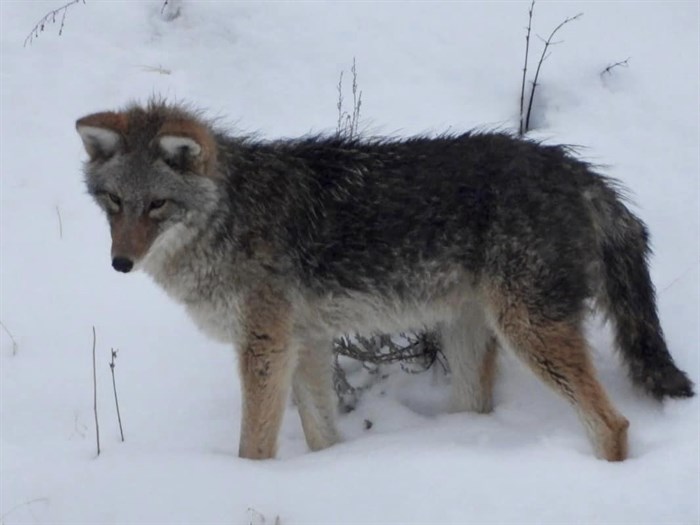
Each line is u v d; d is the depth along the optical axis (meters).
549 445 11.95
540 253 12.21
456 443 12.21
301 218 12.79
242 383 12.74
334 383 14.09
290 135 17.39
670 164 16.39
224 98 18.30
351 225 12.77
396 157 13.01
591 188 12.92
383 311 13.05
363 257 12.79
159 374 14.36
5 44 19.64
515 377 13.91
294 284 12.73
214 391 14.09
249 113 17.95
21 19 20.20
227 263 12.50
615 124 17.08
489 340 13.34
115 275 15.96
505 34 18.61
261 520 10.84
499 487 11.08
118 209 12.10
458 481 11.19
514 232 12.30
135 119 12.30
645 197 15.88
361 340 14.48
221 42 19.28
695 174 16.23
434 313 13.04
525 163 12.63
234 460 11.95
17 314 15.23
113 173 11.99
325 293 12.88
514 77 17.94
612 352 13.85
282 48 18.95
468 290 12.84
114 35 19.64
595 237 12.77
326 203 12.87
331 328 13.10
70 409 13.75
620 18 18.64
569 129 17.05
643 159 16.48
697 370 13.30
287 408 14.38
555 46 18.20
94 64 19.14
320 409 13.18
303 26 19.22
